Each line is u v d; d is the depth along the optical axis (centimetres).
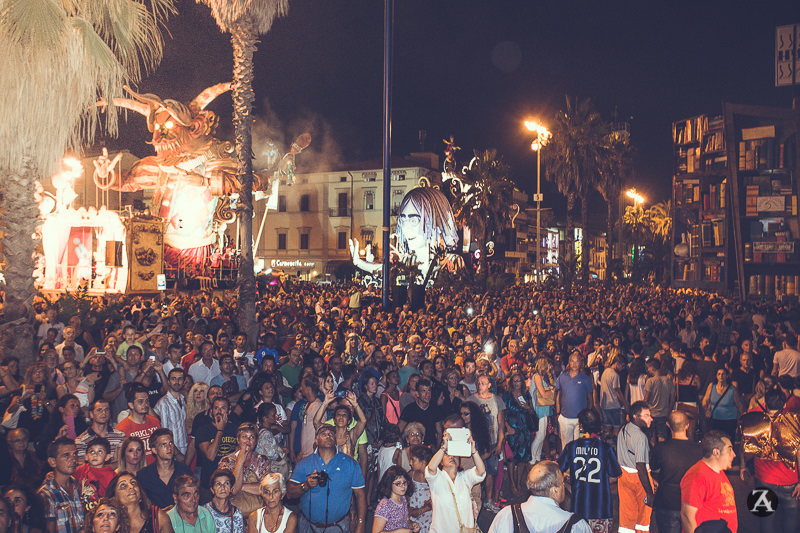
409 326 1434
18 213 952
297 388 747
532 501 430
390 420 780
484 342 1372
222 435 627
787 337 1216
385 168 1983
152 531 440
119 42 870
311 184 6906
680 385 970
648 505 623
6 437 543
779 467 618
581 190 4181
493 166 5200
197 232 3572
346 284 4538
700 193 3300
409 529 518
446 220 4797
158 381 738
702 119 3238
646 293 3272
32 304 977
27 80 766
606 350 1126
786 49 2566
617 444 656
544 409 940
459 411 743
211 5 1595
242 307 1570
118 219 2641
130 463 520
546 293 2914
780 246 2664
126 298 1756
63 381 762
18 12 734
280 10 1633
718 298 2767
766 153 2678
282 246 6988
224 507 479
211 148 3675
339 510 550
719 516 496
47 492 466
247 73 1625
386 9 1975
